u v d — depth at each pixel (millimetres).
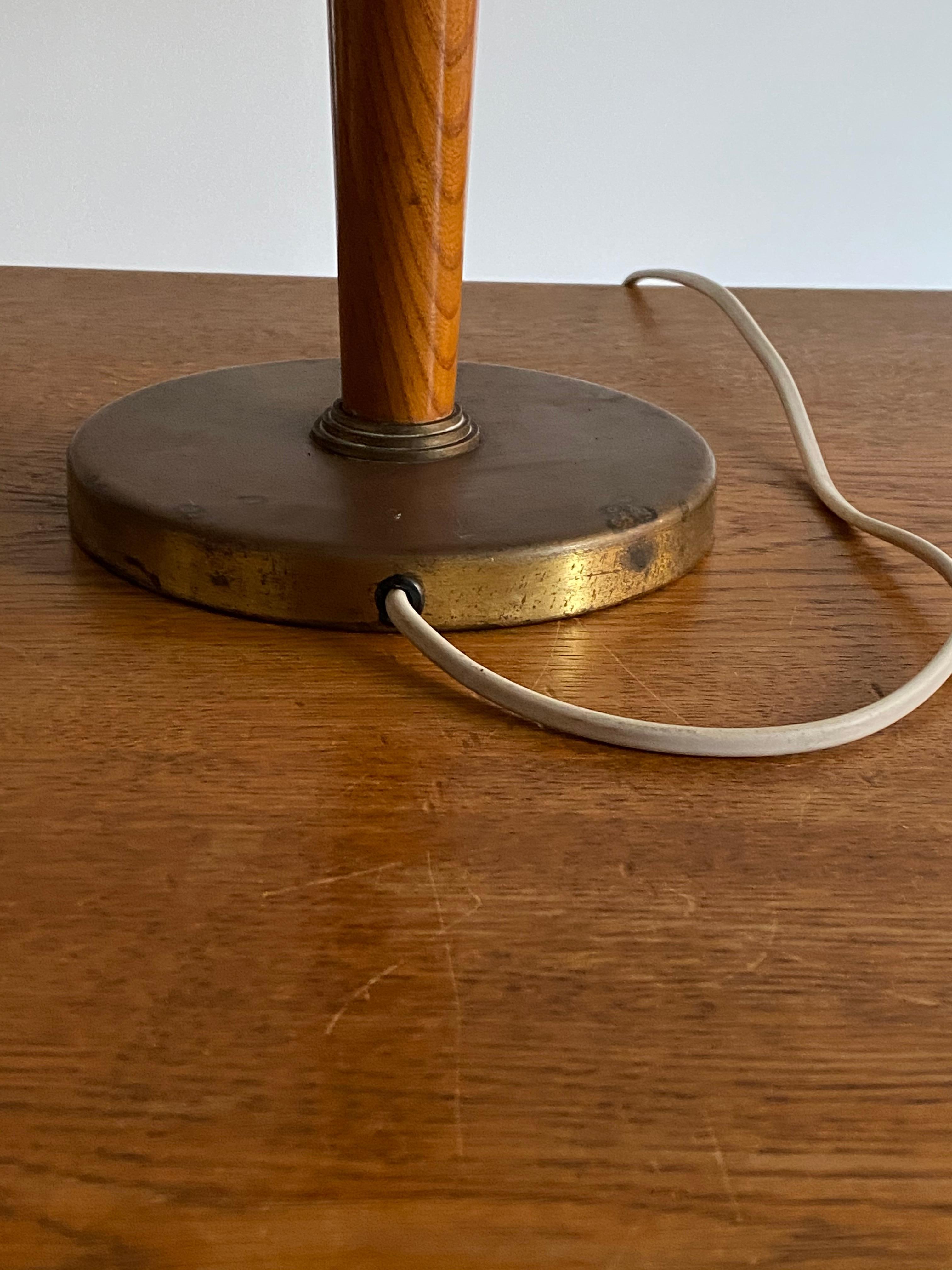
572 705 359
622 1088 241
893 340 737
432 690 376
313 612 400
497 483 443
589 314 772
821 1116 237
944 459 564
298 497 424
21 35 1237
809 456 534
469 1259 209
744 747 341
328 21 435
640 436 494
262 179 1321
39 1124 227
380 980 264
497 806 322
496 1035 251
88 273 804
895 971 273
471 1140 229
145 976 261
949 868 305
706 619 421
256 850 301
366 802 321
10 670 374
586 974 268
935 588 449
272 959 268
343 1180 220
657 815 322
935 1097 242
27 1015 250
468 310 769
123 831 305
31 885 286
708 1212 218
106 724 350
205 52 1257
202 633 400
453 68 412
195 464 447
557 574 404
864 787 337
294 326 718
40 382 605
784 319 771
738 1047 251
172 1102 233
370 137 415
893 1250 213
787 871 302
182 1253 207
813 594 441
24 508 479
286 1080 239
